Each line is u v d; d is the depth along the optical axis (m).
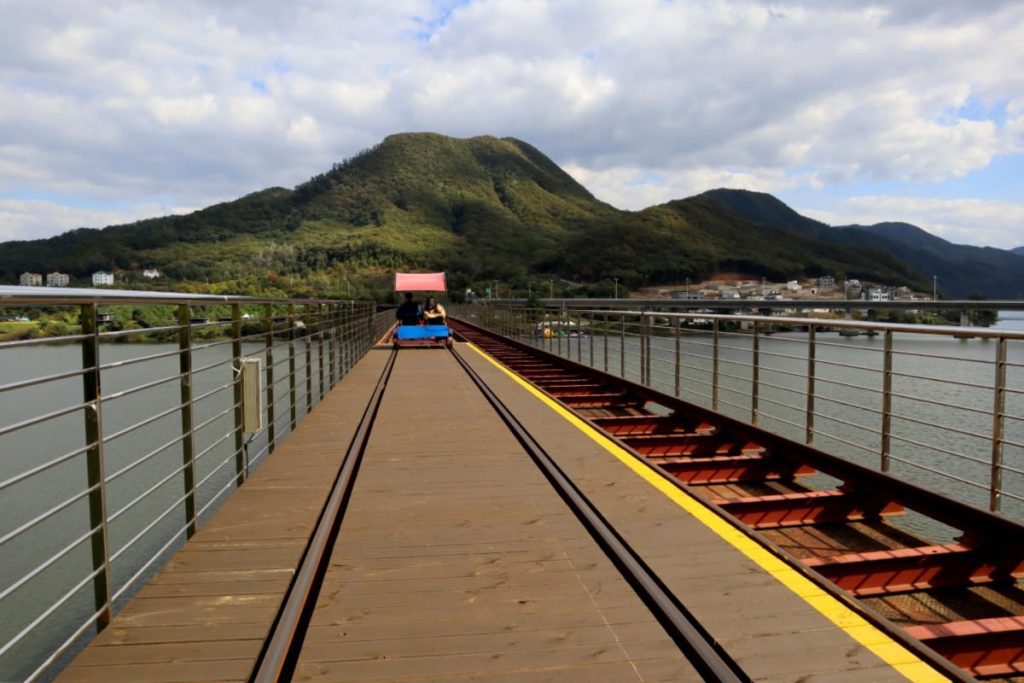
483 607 3.32
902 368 21.39
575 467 5.93
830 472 6.18
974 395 17.05
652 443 8.11
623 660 2.84
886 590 4.22
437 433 7.59
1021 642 3.39
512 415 8.54
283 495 5.23
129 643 2.98
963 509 4.67
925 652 2.77
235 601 3.39
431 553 4.03
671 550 3.98
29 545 11.31
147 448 14.23
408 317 22.31
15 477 2.51
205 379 19.94
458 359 17.50
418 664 2.81
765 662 2.75
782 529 5.51
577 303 96.12
